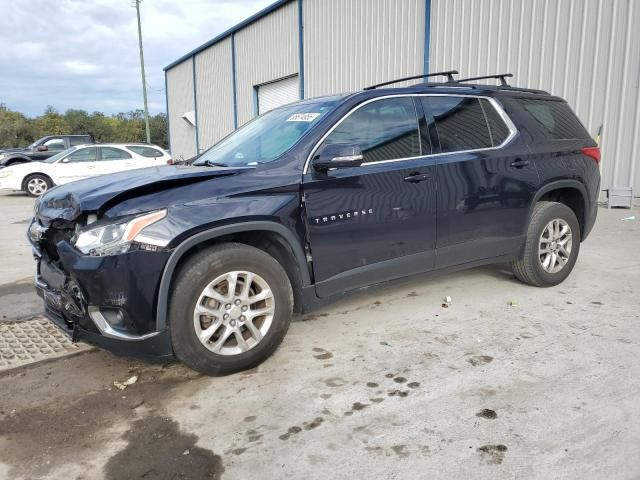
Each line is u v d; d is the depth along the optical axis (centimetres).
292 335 393
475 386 309
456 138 421
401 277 399
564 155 481
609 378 314
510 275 530
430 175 396
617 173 941
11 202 1428
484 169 426
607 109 932
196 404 301
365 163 374
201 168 369
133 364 356
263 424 279
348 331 398
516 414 279
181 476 240
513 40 1042
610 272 538
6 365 357
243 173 338
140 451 259
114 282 290
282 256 355
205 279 309
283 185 338
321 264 355
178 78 2948
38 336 409
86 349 381
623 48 899
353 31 1457
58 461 253
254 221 322
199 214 308
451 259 420
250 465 246
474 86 455
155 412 294
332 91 1580
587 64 944
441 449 252
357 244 368
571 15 953
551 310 431
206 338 314
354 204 362
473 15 1109
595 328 391
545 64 999
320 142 361
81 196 319
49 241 347
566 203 517
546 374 321
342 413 286
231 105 2297
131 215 296
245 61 2111
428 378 321
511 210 446
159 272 295
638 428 263
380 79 1382
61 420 289
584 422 270
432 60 1216
